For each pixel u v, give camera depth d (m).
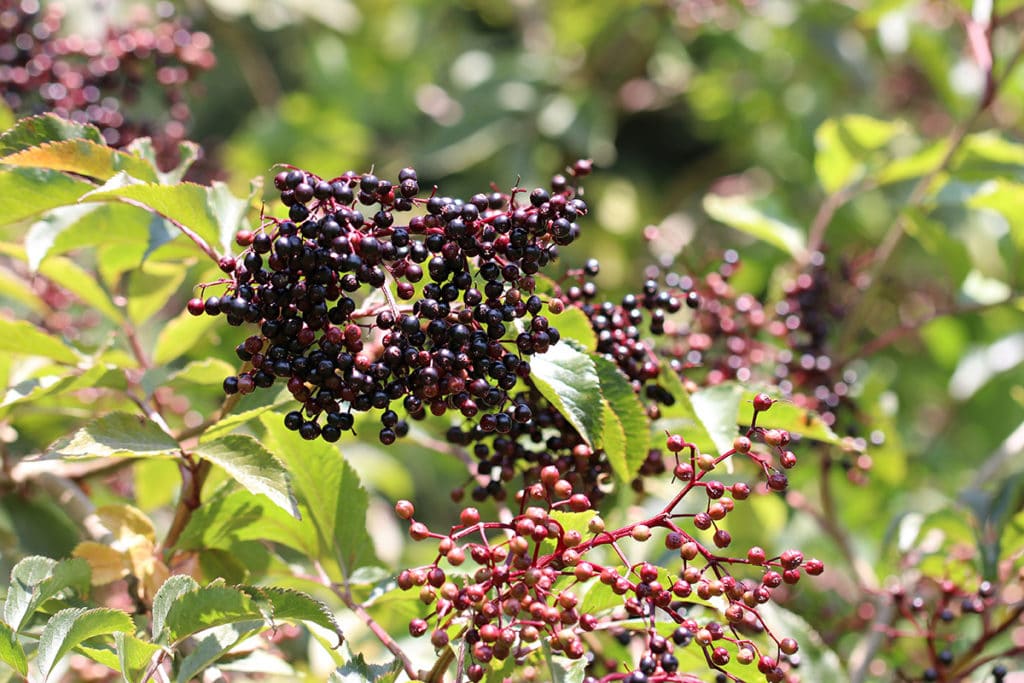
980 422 1.68
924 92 1.96
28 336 1.07
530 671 0.96
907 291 1.72
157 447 0.96
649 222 1.99
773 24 1.84
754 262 1.51
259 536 1.05
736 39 1.98
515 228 0.93
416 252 0.93
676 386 1.02
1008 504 1.17
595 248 1.94
